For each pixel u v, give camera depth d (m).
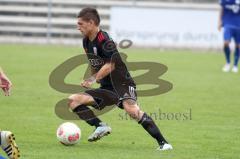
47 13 112.44
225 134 37.53
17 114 43.75
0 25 112.62
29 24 112.69
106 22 111.06
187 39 107.25
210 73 74.94
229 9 77.12
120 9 106.88
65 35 113.06
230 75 73.44
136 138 35.78
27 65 76.94
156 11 106.81
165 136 36.50
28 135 36.06
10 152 27.12
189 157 30.50
